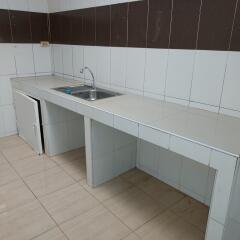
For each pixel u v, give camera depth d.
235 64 1.60
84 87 2.69
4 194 2.17
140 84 2.27
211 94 1.77
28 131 3.03
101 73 2.66
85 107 2.00
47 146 2.85
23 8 3.09
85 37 2.74
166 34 1.94
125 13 2.21
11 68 3.20
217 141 1.26
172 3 1.84
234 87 1.64
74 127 2.99
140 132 1.56
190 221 1.89
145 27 2.08
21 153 2.94
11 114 3.39
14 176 2.45
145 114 1.72
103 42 2.52
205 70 1.76
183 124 1.52
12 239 1.69
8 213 1.94
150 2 1.99
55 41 3.30
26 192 2.20
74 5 2.78
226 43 1.61
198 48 1.77
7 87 3.25
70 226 1.81
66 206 2.03
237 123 1.55
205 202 2.06
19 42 3.17
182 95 1.95
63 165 2.68
